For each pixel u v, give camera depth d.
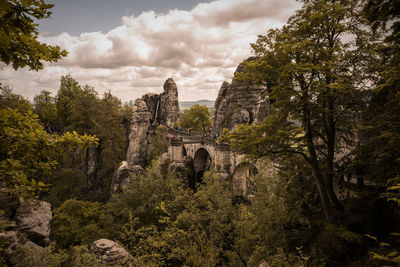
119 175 37.00
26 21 3.04
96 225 25.06
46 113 45.16
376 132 11.45
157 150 51.59
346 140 15.48
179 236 16.20
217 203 21.64
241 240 14.74
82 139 5.45
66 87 50.06
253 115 48.50
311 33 13.34
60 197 34.78
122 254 14.91
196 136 41.56
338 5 11.91
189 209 20.30
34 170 5.02
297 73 12.25
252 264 12.20
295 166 17.61
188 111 64.69
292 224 15.09
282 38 12.98
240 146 15.35
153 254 15.20
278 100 13.02
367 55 12.52
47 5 2.92
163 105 72.00
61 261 13.89
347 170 13.12
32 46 3.80
